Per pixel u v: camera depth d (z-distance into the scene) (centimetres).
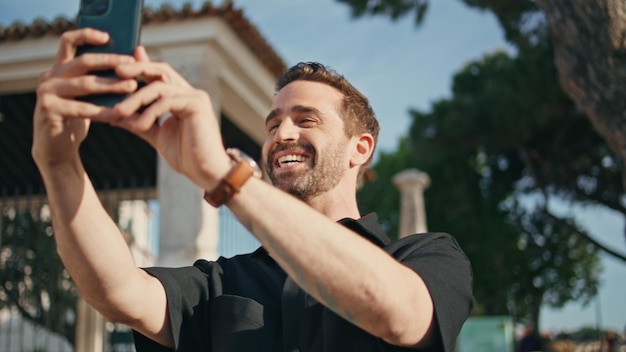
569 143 1734
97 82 109
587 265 2573
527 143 1773
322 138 195
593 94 409
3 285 920
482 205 2288
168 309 173
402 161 2983
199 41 692
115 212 970
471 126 1764
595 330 2625
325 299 119
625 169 410
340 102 202
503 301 2511
